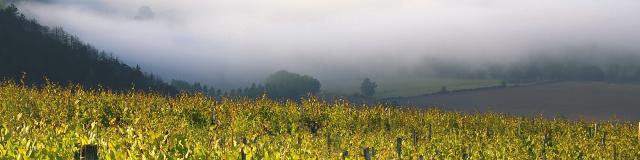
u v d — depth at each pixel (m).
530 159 28.34
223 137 14.04
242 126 25.39
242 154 11.24
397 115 36.31
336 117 32.84
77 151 9.84
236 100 32.41
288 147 14.40
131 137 11.87
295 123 30.36
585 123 40.50
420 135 31.50
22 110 25.86
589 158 29.14
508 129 36.69
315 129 32.34
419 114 37.91
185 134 14.81
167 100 31.98
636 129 38.75
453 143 27.72
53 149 10.92
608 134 36.72
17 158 9.94
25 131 13.14
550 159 28.31
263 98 33.22
